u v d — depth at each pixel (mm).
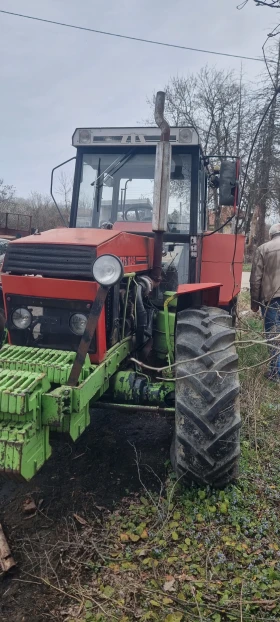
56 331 3105
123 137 4586
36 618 2252
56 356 2820
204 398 2887
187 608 2291
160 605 2291
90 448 3820
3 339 3568
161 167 3496
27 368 2693
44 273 3057
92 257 2979
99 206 4770
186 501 2979
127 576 2480
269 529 2807
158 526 2836
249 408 4164
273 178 14922
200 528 2797
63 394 2504
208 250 5270
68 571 2527
